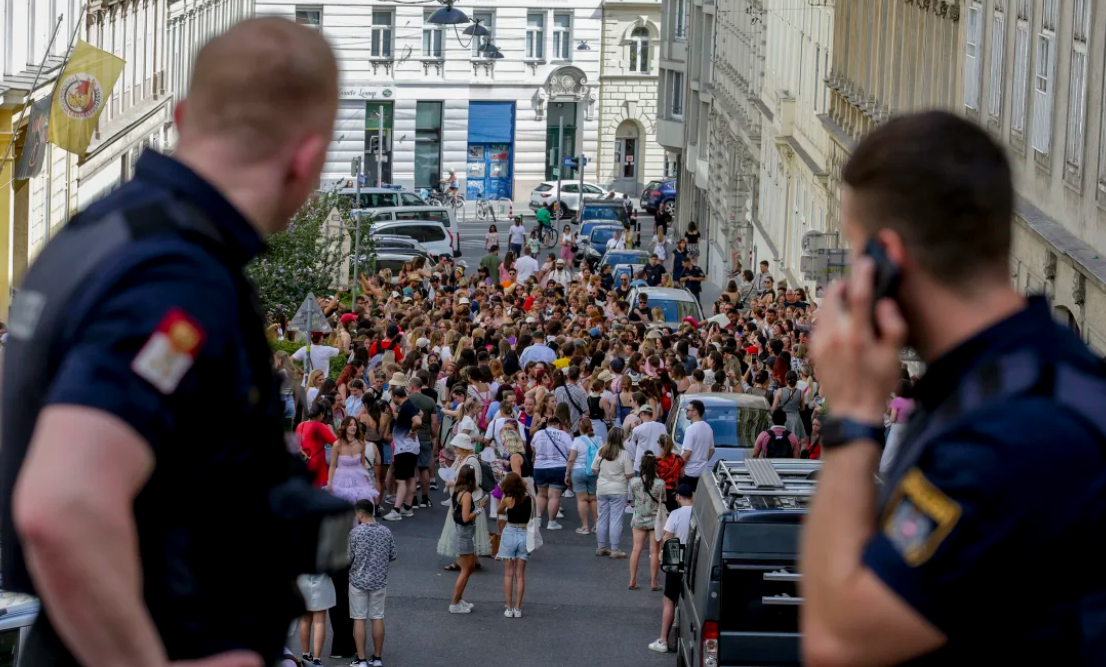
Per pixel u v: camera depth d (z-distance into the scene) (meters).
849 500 6.07
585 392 61.69
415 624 45.19
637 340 76.19
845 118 98.31
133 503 5.88
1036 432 5.61
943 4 75.12
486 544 46.19
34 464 5.46
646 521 49.22
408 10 190.50
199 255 5.93
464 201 197.12
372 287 93.12
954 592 5.59
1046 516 5.52
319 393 56.50
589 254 148.88
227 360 5.93
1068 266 51.62
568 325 80.38
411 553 53.00
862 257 6.21
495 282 119.50
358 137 191.12
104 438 5.52
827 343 6.33
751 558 28.80
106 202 6.12
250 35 6.33
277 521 6.29
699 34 175.50
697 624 30.14
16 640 21.83
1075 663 5.59
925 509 5.68
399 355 71.12
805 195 111.25
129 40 108.94
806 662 5.94
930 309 6.19
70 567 5.39
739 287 115.25
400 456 57.53
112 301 5.71
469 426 53.69
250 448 6.14
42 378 5.73
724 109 157.00
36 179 80.19
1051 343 6.02
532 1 196.62
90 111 72.44
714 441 52.38
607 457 53.34
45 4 81.69
